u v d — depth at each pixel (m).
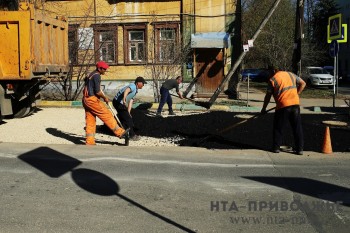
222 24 21.47
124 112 10.01
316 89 32.31
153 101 19.70
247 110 16.28
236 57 21.69
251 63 53.31
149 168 7.32
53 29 13.14
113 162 7.68
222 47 20.91
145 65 20.48
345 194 6.04
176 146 9.30
